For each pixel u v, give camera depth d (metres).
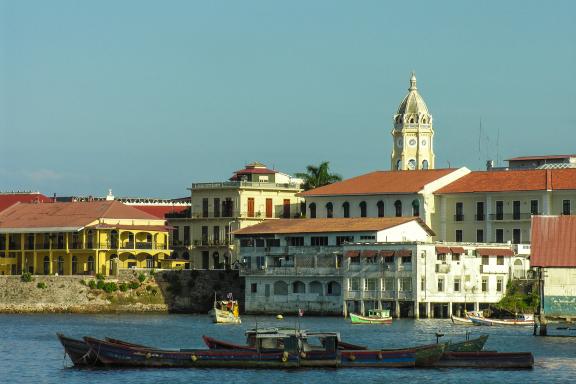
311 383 152.38
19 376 158.88
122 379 155.38
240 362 162.00
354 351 163.00
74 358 165.00
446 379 155.38
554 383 153.25
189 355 162.75
